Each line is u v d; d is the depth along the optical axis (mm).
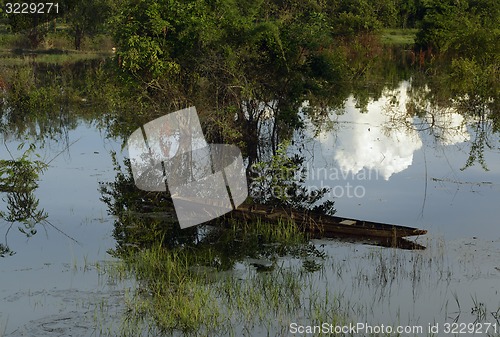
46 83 35031
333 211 15898
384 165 20375
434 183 18344
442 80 36562
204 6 20562
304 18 24156
